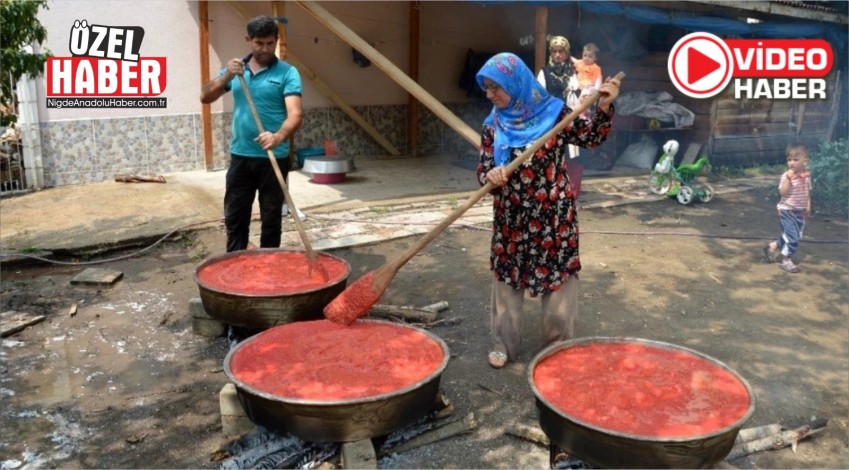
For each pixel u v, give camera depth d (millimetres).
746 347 4289
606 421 2670
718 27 9844
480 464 3088
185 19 9211
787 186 5688
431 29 11133
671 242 6633
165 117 9312
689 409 2748
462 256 6121
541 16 8312
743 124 11141
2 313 4711
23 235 6418
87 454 3164
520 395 3668
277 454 3014
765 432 3266
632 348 3295
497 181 3365
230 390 3254
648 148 10727
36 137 8375
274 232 4996
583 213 7777
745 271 5797
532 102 3492
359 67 10711
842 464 3111
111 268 5762
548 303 3791
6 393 3682
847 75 12562
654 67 10992
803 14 10914
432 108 7520
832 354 4207
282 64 4719
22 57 5406
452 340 4352
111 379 3863
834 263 6070
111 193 8172
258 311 3760
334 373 3029
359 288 3469
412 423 2945
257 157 4766
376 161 10719
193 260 5973
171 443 3258
